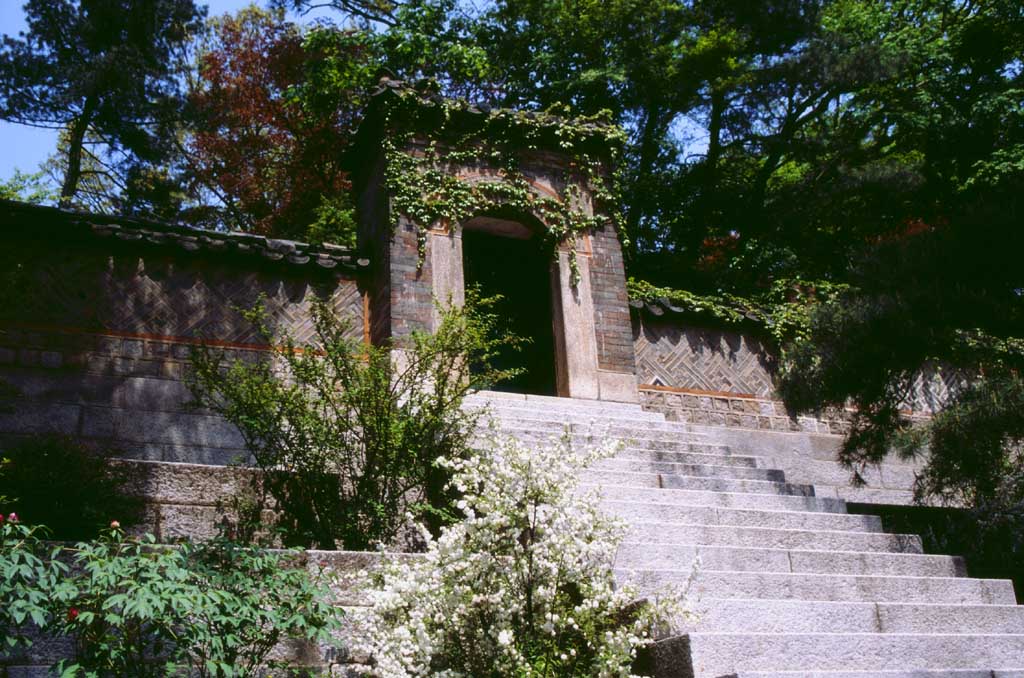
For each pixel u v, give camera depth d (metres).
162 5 24.78
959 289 9.93
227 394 9.05
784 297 15.56
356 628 6.37
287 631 6.05
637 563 7.31
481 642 5.84
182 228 11.61
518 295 14.83
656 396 13.45
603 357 12.88
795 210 21.00
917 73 21.16
